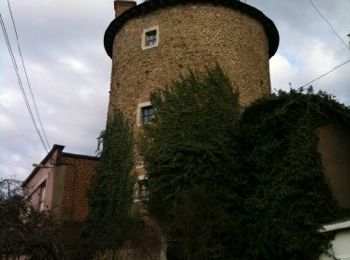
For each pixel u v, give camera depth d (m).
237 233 15.31
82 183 23.97
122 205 18.23
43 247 11.76
